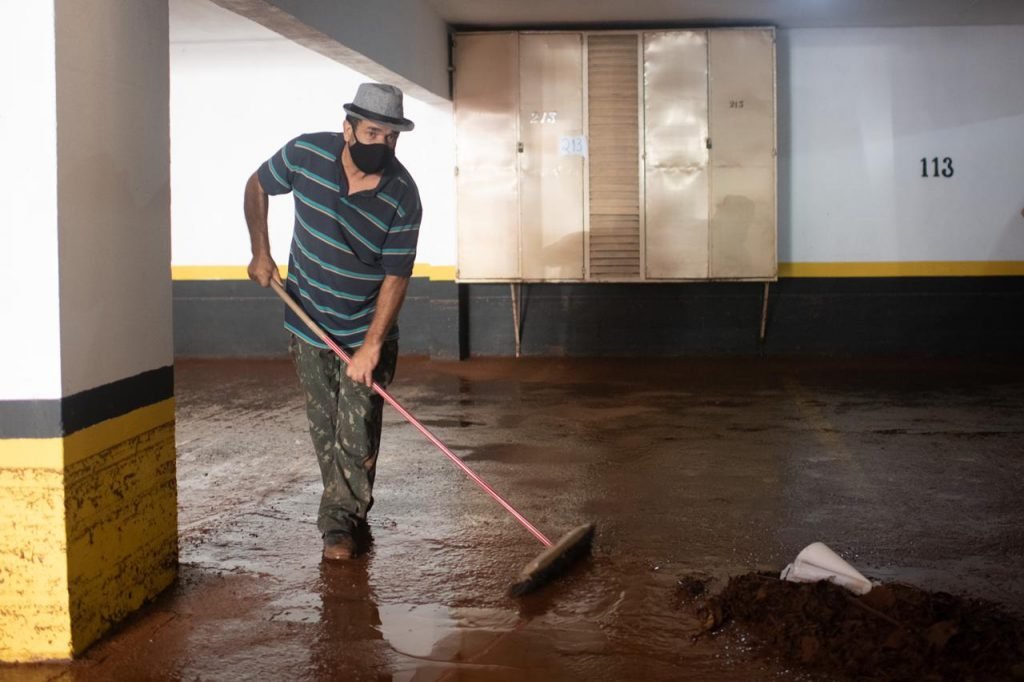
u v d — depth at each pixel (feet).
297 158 11.68
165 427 10.93
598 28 28.81
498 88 28.40
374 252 11.75
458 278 29.01
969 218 29.43
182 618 10.15
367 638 9.62
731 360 29.32
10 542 9.05
